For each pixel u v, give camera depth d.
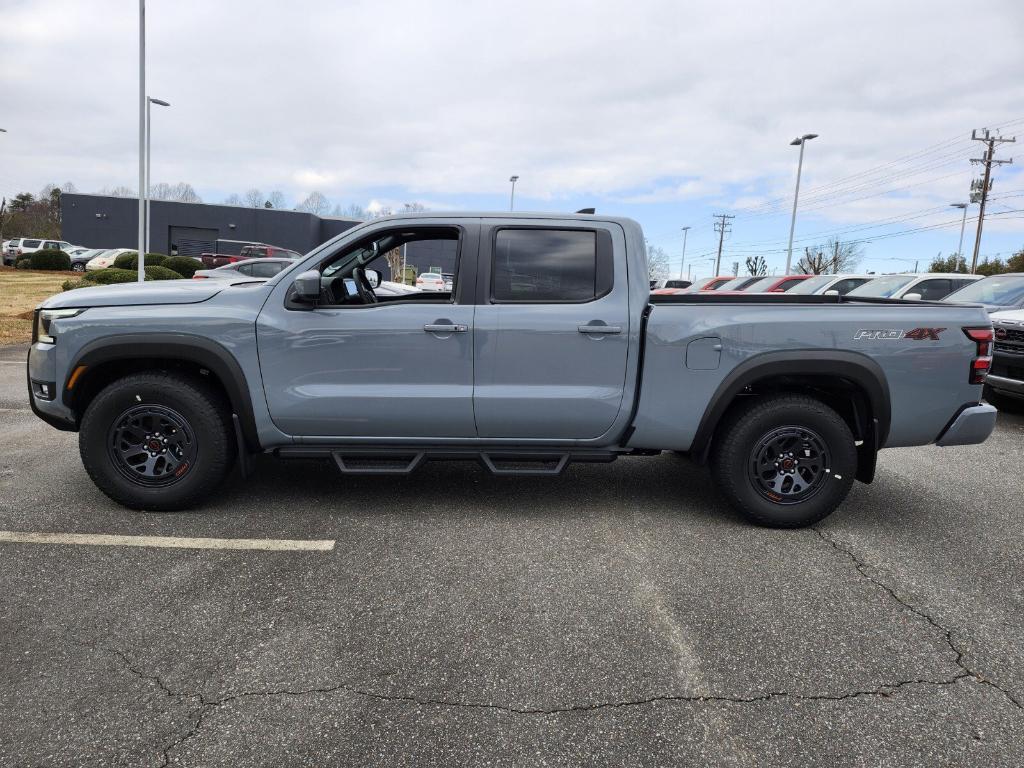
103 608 2.93
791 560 3.60
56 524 3.84
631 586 3.25
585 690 2.44
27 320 14.89
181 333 3.84
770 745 2.17
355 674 2.50
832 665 2.63
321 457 4.05
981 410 3.96
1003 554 3.74
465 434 4.04
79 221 47.44
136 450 3.96
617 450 4.13
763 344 3.86
